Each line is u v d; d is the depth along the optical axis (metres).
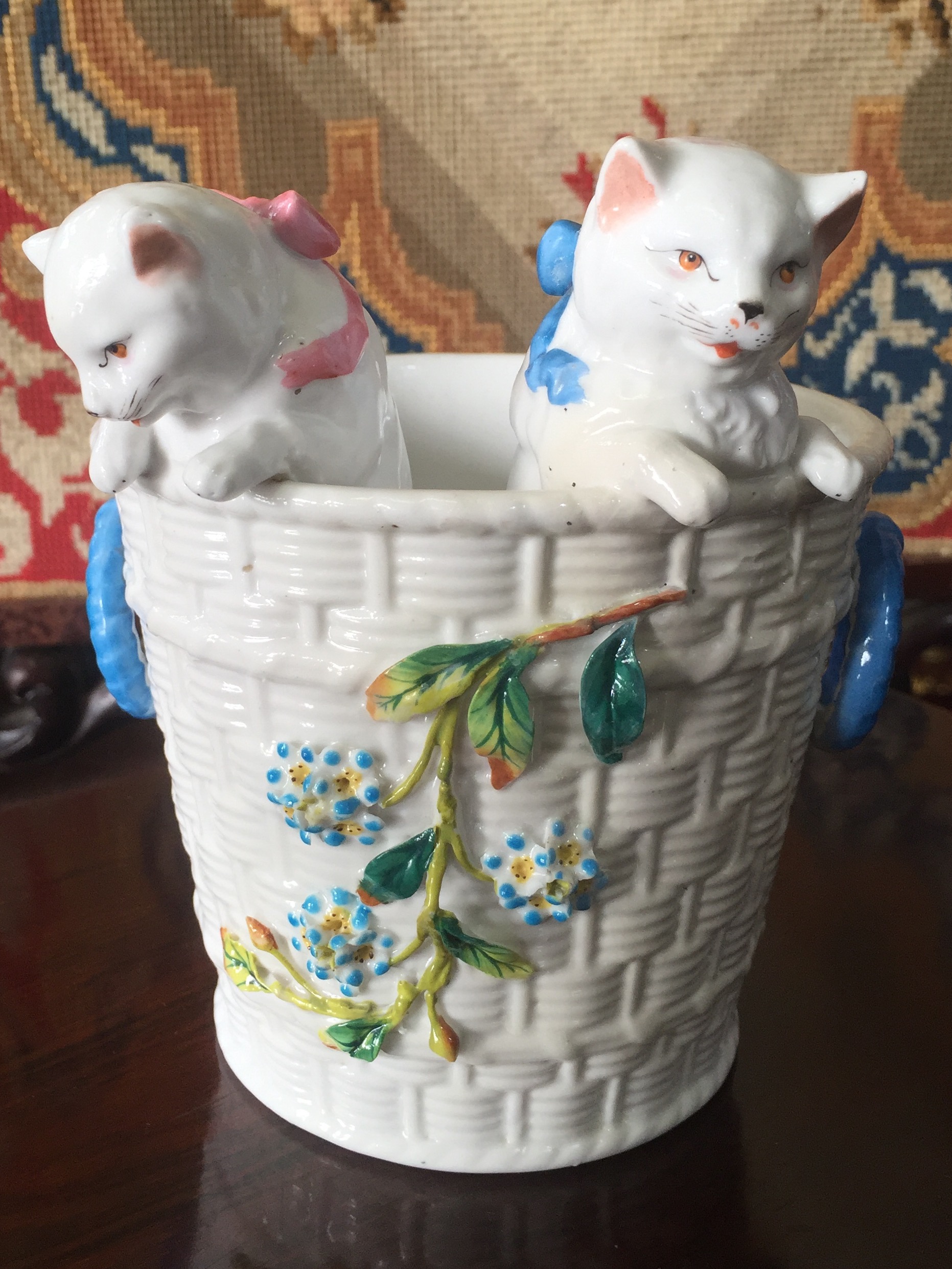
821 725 0.48
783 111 0.75
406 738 0.37
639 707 0.36
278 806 0.39
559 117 0.75
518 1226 0.43
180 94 0.72
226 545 0.36
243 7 0.71
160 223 0.33
